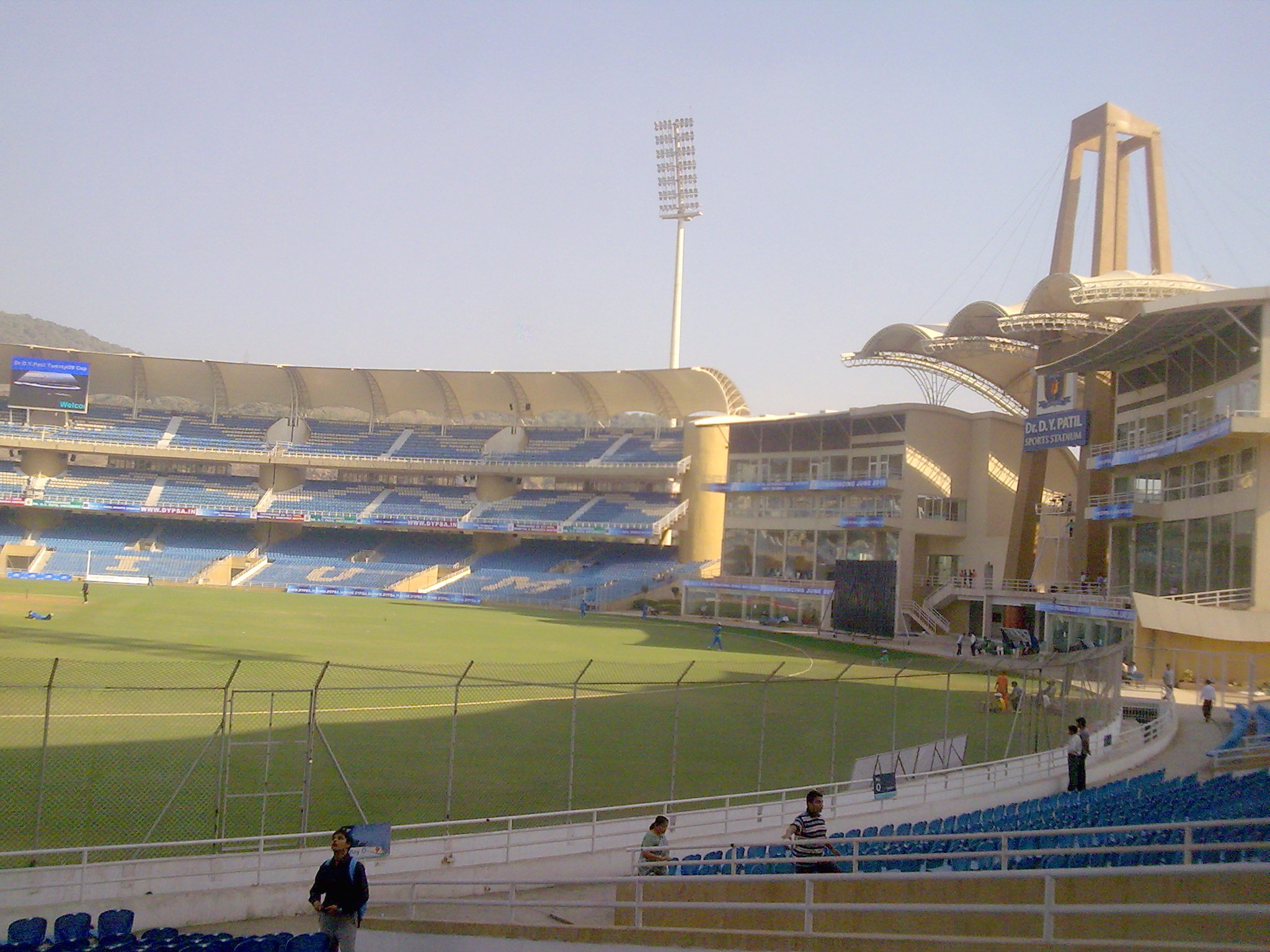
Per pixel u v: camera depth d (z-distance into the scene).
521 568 96.06
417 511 102.75
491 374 103.88
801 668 47.97
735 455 87.50
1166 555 50.44
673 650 54.16
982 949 9.50
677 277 107.62
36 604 61.09
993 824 17.00
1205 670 41.69
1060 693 34.03
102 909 15.00
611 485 106.12
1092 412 59.41
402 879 16.67
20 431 101.81
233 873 15.88
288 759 23.70
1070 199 63.72
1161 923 11.02
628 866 18.19
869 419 76.38
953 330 63.69
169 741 24.59
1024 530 64.00
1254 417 40.03
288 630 53.47
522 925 12.97
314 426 112.25
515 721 30.41
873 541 76.31
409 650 47.44
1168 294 52.66
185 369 106.00
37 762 21.95
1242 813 14.95
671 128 104.31
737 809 20.41
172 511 101.44
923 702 38.28
